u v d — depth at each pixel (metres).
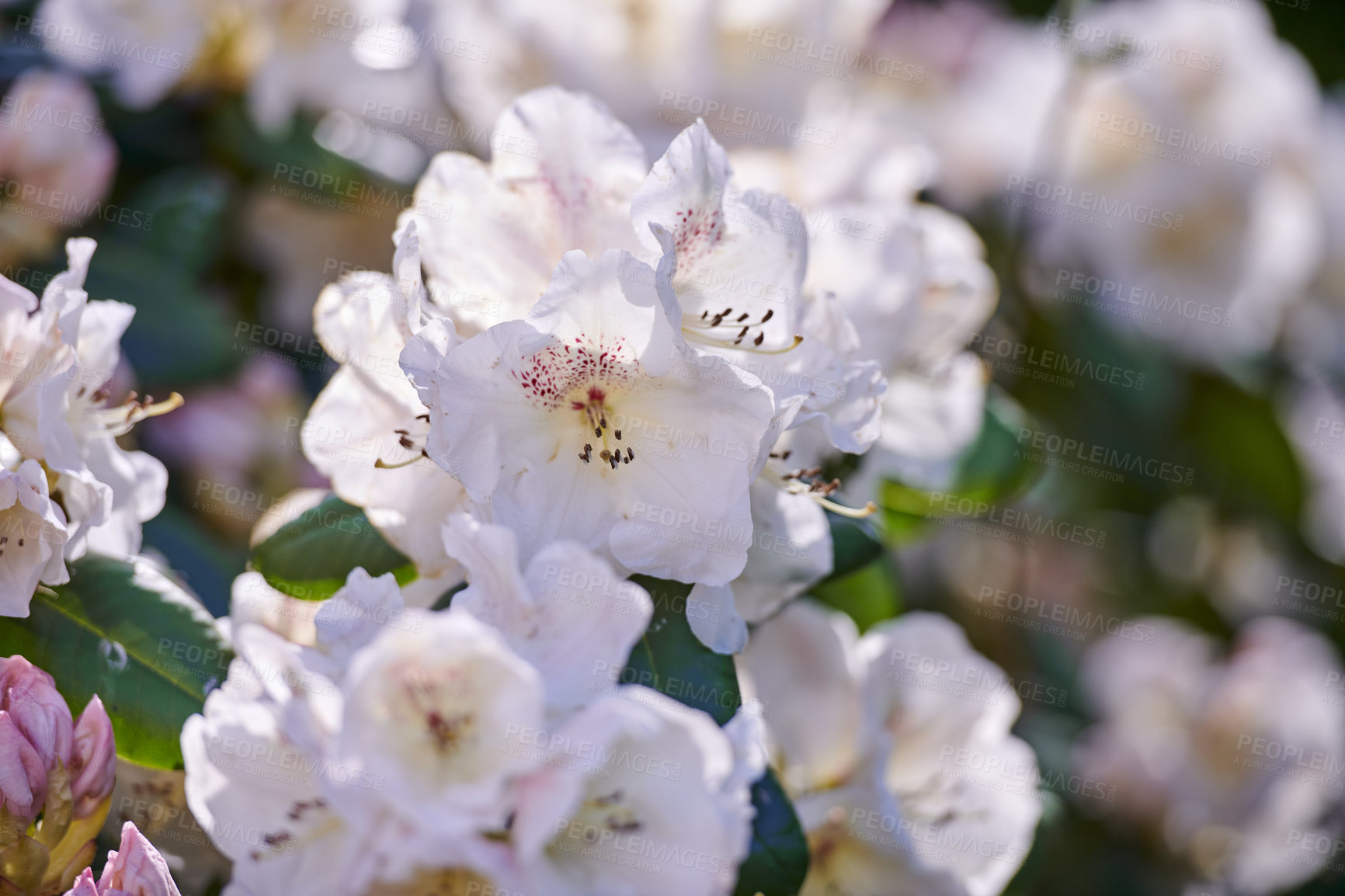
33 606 0.58
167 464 0.75
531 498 0.54
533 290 0.56
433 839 0.50
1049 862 0.82
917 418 0.67
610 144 0.56
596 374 0.54
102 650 0.57
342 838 0.52
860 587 0.72
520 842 0.50
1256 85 0.81
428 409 0.54
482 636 0.50
